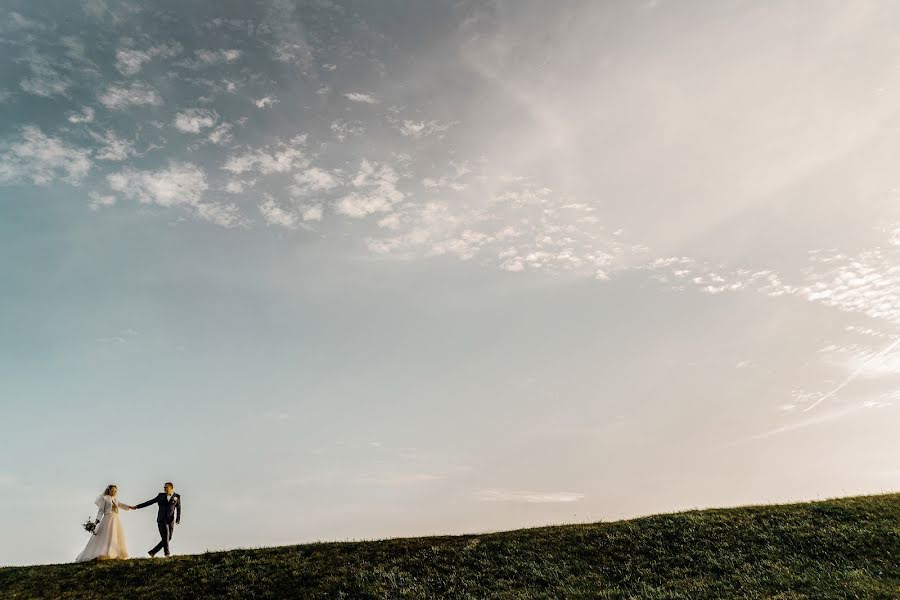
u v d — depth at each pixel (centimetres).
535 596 1820
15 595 1925
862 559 1897
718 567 1948
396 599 1883
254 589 1992
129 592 1956
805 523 2267
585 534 2409
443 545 2420
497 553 2267
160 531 2322
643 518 2612
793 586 1727
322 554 2336
